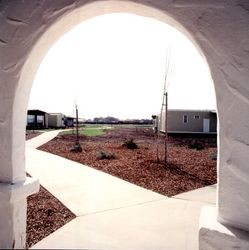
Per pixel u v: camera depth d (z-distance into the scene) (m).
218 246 2.01
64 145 16.94
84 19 2.40
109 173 7.85
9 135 2.29
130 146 15.39
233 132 2.01
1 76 2.27
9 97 2.27
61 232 3.45
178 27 2.20
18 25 2.23
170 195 5.51
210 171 8.41
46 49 2.40
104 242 3.22
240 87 1.98
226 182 2.06
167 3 2.07
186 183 6.69
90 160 10.53
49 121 50.38
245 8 1.96
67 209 4.43
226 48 1.99
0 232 2.27
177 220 4.02
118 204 4.80
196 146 16.45
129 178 7.16
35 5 2.19
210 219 2.16
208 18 2.01
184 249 3.10
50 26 2.17
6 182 2.31
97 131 36.19
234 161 2.02
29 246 3.01
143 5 2.12
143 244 3.21
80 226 3.70
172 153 13.24
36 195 5.21
